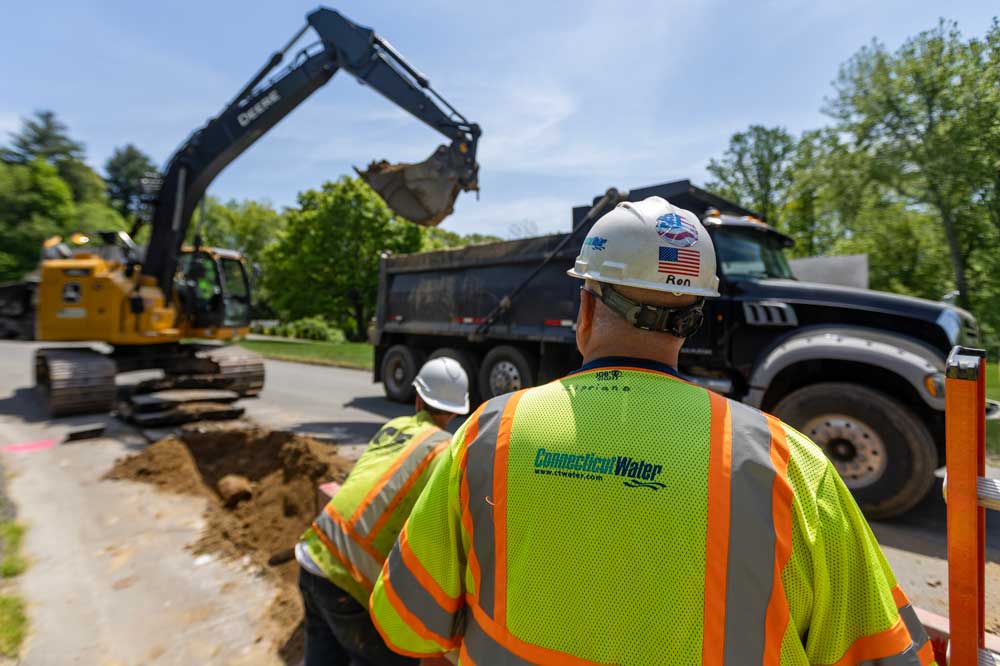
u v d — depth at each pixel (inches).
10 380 493.4
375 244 1375.5
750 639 32.3
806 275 258.7
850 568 36.1
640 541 33.5
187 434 243.3
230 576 145.6
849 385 163.8
